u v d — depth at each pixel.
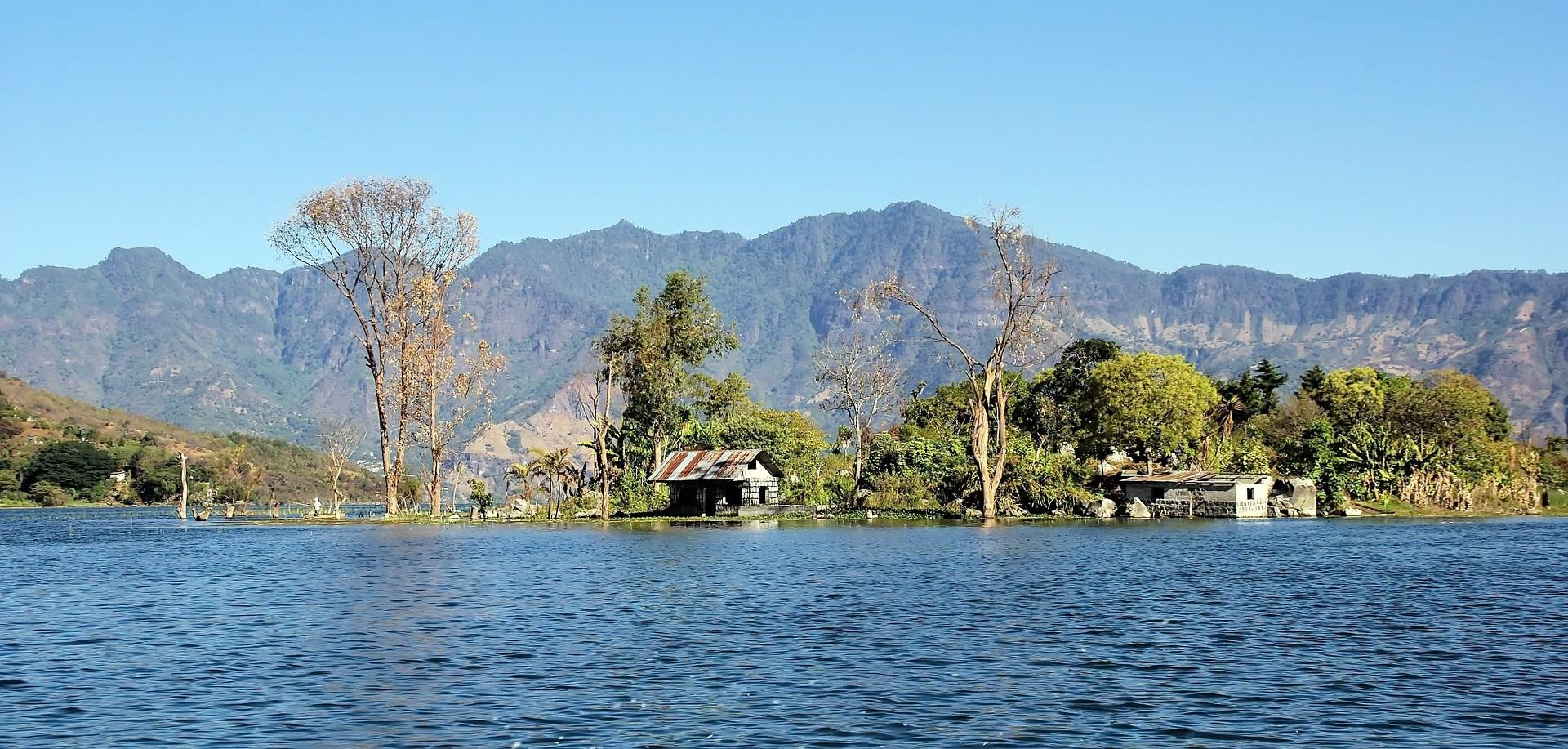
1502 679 37.81
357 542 105.31
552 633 47.59
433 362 137.25
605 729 32.16
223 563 83.88
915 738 31.09
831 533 115.06
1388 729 31.83
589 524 134.00
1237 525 129.50
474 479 158.62
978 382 136.12
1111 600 57.47
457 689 36.84
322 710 34.38
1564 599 57.81
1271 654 42.12
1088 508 141.88
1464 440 167.88
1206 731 31.69
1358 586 64.19
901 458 150.38
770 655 42.22
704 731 31.84
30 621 52.16
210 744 30.97
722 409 184.25
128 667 40.69
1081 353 178.75
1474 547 94.00
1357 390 189.00
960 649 43.25
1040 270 132.00
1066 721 32.69
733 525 128.38
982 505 137.00
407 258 134.25
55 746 30.80
